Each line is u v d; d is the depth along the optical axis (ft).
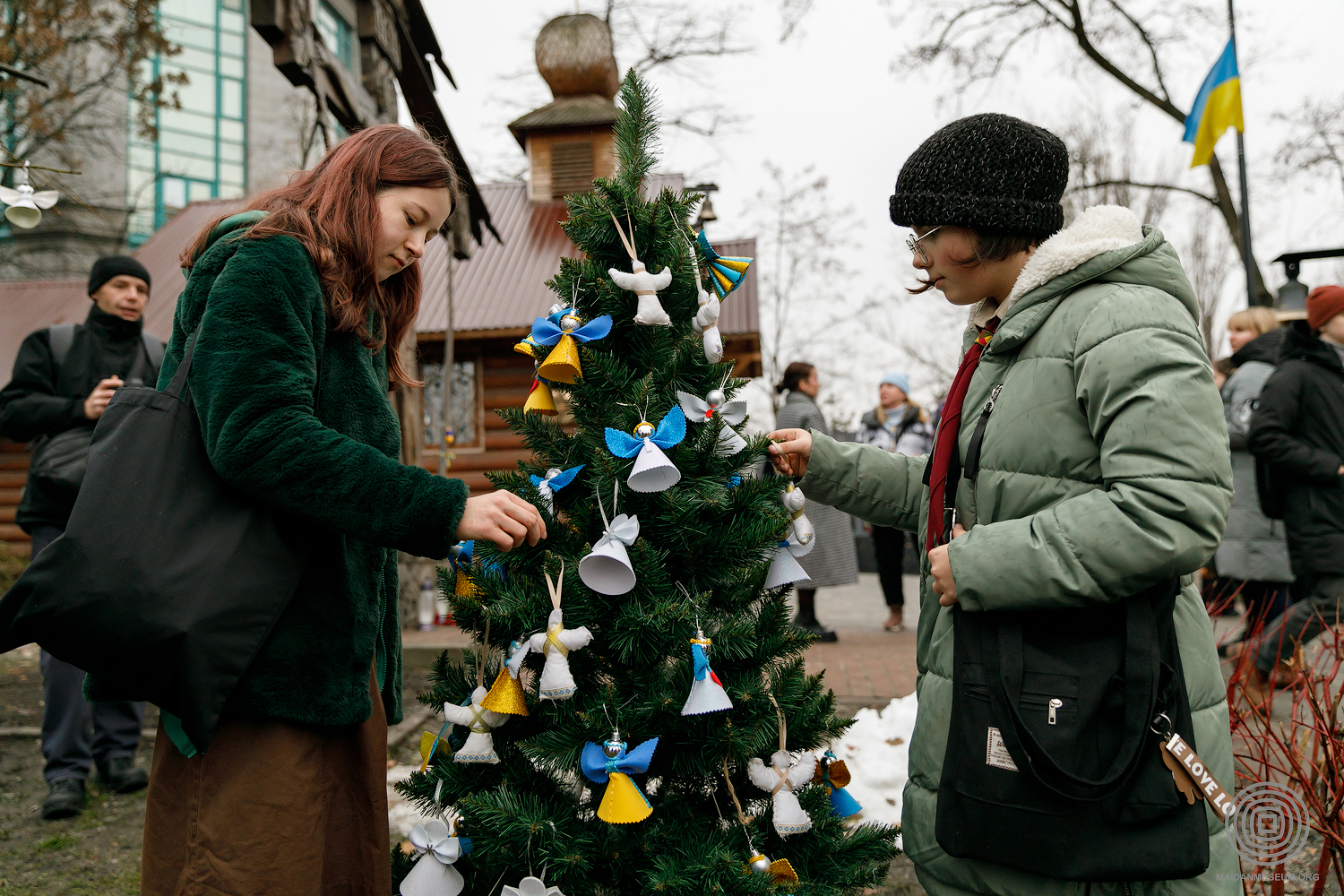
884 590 22.59
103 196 63.57
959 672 4.63
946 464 5.27
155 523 4.17
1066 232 4.84
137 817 10.07
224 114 77.82
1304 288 17.74
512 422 5.81
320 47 12.85
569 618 5.24
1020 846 4.26
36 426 10.41
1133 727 4.18
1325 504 12.52
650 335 5.62
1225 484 4.32
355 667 4.75
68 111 47.52
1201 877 4.44
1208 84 34.01
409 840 5.21
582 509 5.35
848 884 5.54
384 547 4.39
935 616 5.27
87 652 4.02
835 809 5.97
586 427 5.62
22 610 4.00
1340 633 8.44
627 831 5.37
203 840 4.34
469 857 5.41
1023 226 4.87
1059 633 4.49
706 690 4.92
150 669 4.04
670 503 5.16
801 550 5.74
